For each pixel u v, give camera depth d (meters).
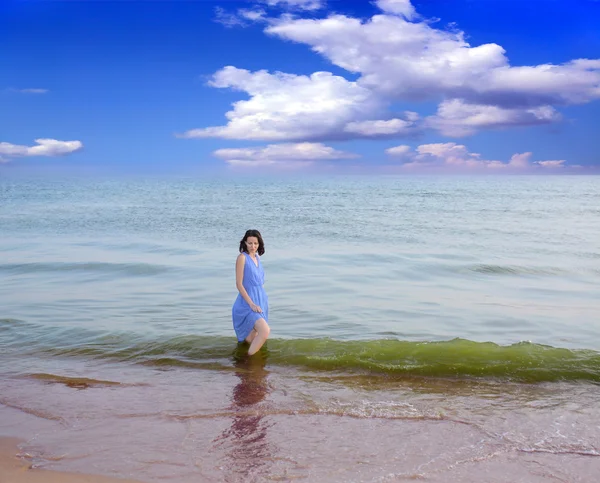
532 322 8.12
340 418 4.55
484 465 3.68
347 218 26.84
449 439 4.11
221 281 11.23
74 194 51.53
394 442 4.06
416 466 3.66
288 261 13.96
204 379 5.63
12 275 11.95
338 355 6.22
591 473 3.56
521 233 20.95
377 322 8.05
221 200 41.91
